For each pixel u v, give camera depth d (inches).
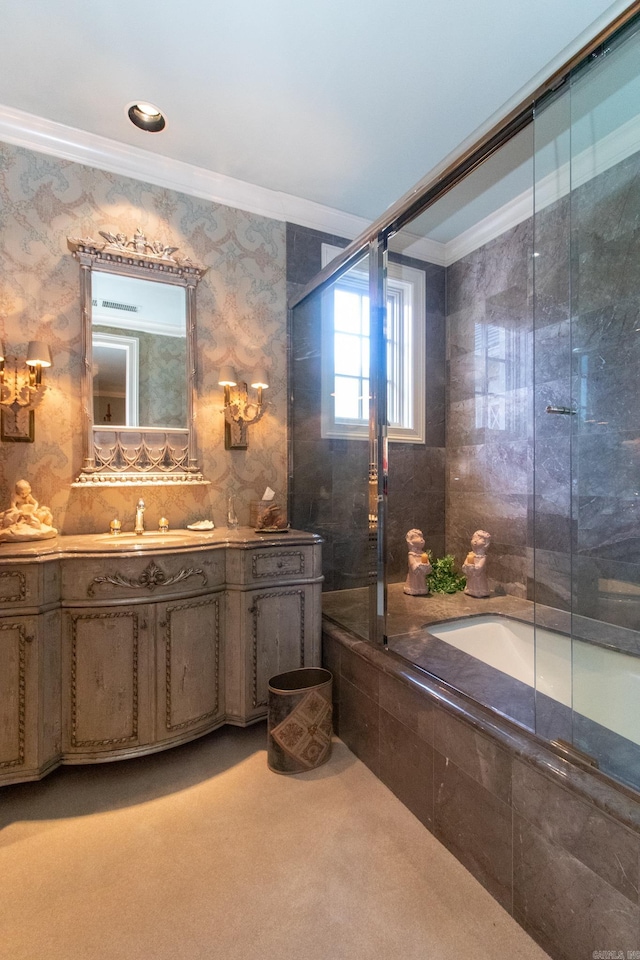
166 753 75.0
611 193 81.1
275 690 70.7
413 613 93.7
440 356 124.9
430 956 42.4
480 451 115.8
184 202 95.1
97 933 44.7
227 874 51.4
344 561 94.0
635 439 78.7
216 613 76.0
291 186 100.7
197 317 96.2
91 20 62.5
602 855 37.8
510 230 107.0
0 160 79.5
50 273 83.2
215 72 71.0
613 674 63.1
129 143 87.0
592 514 86.0
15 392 79.0
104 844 55.8
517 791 45.6
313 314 102.3
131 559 68.5
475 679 62.1
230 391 98.9
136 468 89.7
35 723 62.9
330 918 46.2
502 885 47.3
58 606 66.2
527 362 102.9
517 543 105.7
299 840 56.3
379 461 88.4
